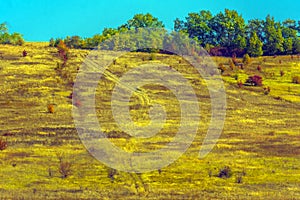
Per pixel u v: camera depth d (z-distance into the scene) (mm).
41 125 61281
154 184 44344
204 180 45688
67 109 68688
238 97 81625
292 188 44406
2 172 46062
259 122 68750
